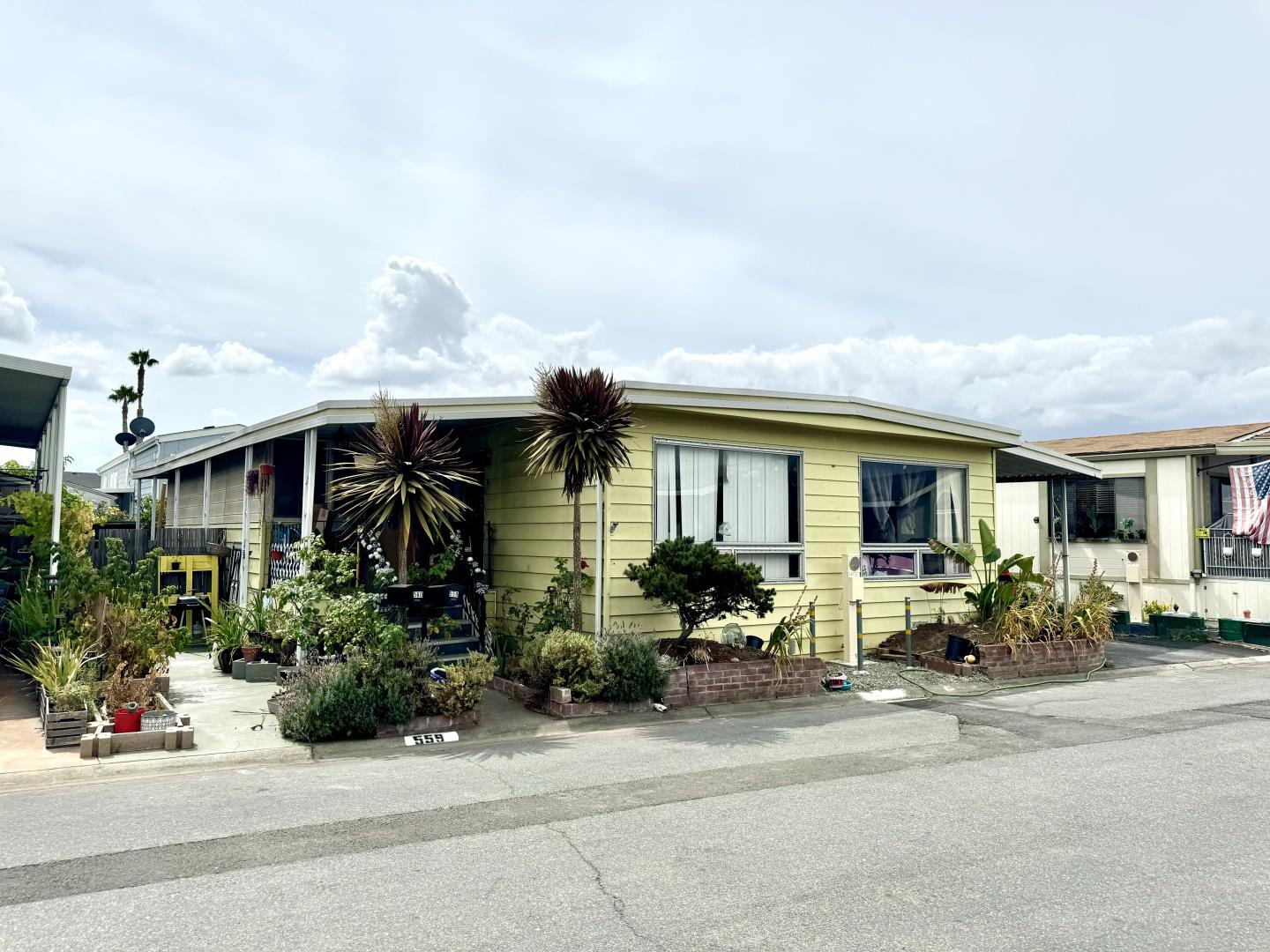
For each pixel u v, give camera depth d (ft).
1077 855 16.96
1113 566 65.21
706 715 31.89
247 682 35.73
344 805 20.29
